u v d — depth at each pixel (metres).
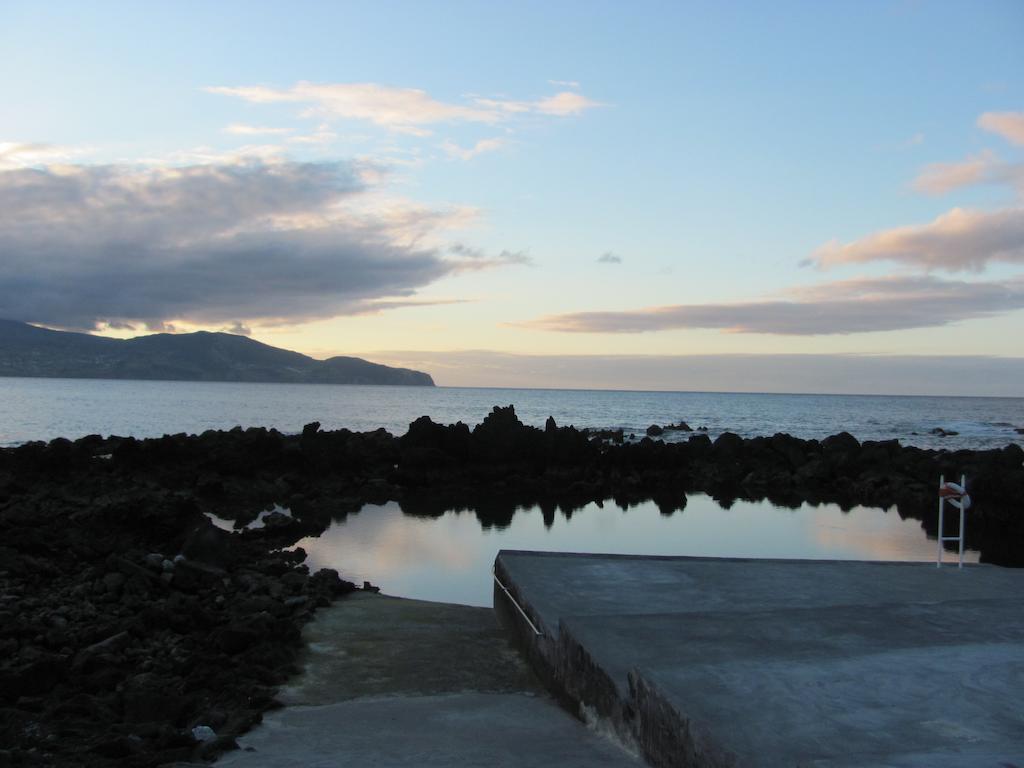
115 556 12.23
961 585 8.14
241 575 12.18
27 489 21.52
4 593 10.99
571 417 87.62
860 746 3.76
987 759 3.49
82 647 8.95
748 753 3.69
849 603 7.53
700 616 6.45
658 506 24.83
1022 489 22.77
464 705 6.78
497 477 29.14
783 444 34.28
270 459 27.66
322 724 6.23
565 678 6.60
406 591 12.79
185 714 6.70
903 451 35.38
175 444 25.56
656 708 4.66
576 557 9.73
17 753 5.39
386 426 66.69
